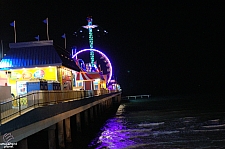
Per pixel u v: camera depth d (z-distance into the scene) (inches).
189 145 836.6
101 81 2151.8
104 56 2783.0
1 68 1058.7
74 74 1455.5
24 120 473.1
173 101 3299.7
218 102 2600.9
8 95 669.9
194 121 1321.4
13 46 1122.7
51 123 603.8
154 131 1110.4
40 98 558.9
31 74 1077.8
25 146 515.8
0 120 427.2
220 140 874.1
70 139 869.2
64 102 714.2
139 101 3836.1
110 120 1604.3
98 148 858.1
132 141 942.4
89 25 2728.8
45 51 1102.4
